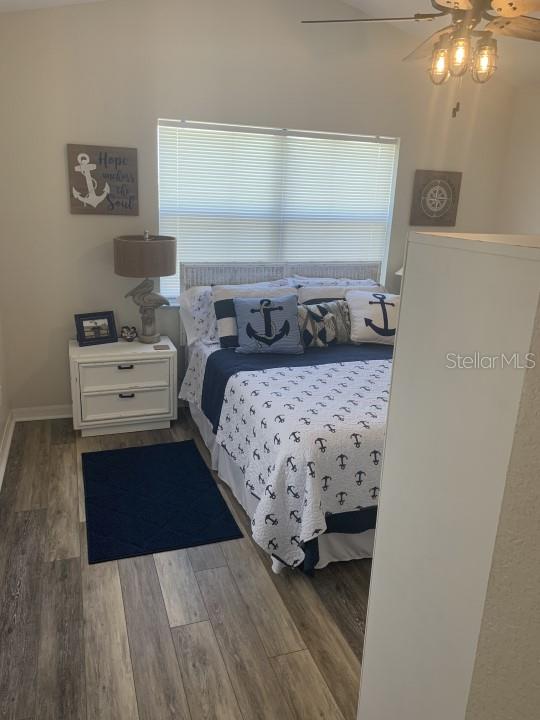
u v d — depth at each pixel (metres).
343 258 4.50
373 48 4.03
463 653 0.96
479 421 0.89
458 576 0.97
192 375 3.75
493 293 0.85
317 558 2.30
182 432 3.77
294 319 3.55
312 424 2.37
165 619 2.13
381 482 1.21
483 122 4.50
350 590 2.33
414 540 1.10
